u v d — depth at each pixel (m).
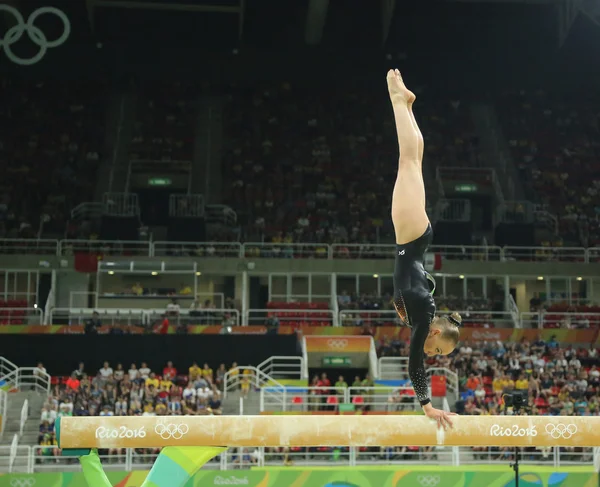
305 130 49.16
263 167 46.47
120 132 48.53
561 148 49.09
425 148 48.56
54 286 37.44
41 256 37.41
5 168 44.44
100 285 37.28
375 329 34.03
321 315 36.56
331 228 41.66
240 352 31.20
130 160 46.09
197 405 27.09
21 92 49.38
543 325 36.50
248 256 38.88
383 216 43.22
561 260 40.03
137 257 37.66
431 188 45.75
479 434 8.49
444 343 7.73
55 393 27.31
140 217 43.81
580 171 47.47
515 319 35.94
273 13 49.97
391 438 8.52
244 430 8.62
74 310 35.38
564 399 27.92
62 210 42.56
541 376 29.64
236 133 49.06
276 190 44.81
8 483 22.80
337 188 44.94
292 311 35.91
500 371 29.86
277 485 23.23
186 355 30.97
